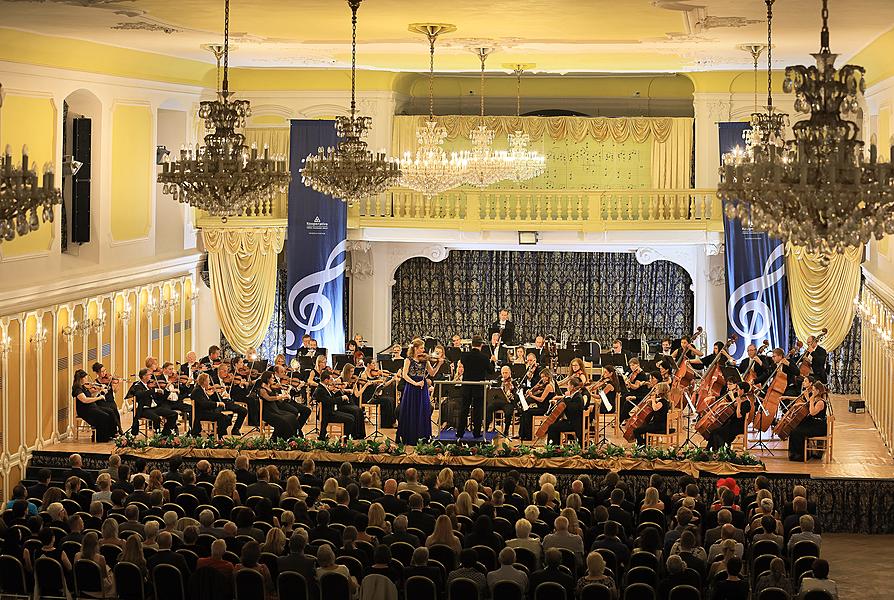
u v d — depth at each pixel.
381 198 27.95
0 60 19.42
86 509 15.75
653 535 13.77
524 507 15.98
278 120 28.86
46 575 12.65
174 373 21.44
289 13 17.58
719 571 12.60
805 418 20.20
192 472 16.02
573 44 21.64
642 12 16.97
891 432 21.39
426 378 20.84
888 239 22.75
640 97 30.08
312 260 26.70
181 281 26.98
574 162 29.42
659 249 29.17
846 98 10.55
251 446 20.00
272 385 20.94
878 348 23.39
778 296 26.61
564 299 30.42
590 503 16.91
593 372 25.28
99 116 23.02
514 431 22.36
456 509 14.93
